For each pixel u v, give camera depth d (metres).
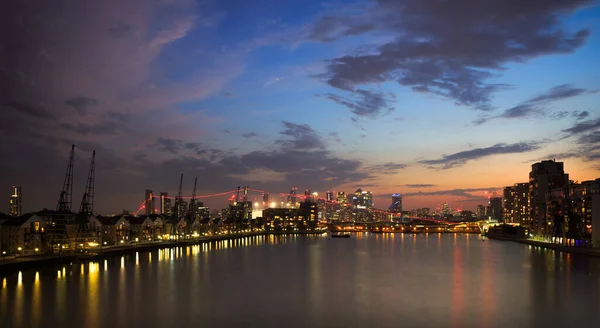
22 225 178.25
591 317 87.44
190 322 84.12
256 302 101.56
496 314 90.12
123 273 149.12
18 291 113.88
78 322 83.75
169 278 137.88
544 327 80.88
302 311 92.88
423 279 137.00
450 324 83.00
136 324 82.56
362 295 110.19
